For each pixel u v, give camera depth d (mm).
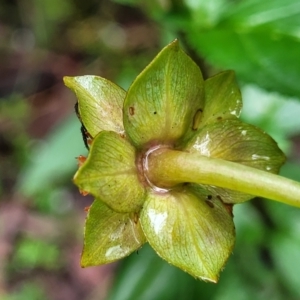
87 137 63
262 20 87
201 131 66
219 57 87
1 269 184
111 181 60
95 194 58
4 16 259
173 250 63
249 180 60
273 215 116
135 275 111
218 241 64
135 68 216
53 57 241
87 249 61
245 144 66
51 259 185
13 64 244
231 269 119
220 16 90
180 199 64
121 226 62
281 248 116
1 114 225
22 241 188
